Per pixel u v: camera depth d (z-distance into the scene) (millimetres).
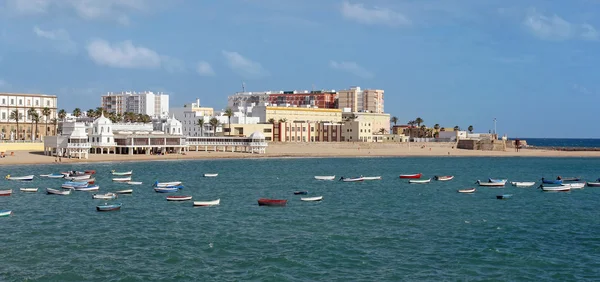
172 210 117312
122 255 81250
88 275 72438
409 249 85812
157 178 179375
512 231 99062
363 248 86125
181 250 83938
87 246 85875
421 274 74125
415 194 148625
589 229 101375
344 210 119625
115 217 108812
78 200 129750
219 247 85812
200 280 71000
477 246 87938
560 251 85500
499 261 80000
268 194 145000
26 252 82188
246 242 89125
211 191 149500
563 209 124125
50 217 108188
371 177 188125
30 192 142000
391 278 72500
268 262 78438
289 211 117500
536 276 73812
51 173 189000
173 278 71625
